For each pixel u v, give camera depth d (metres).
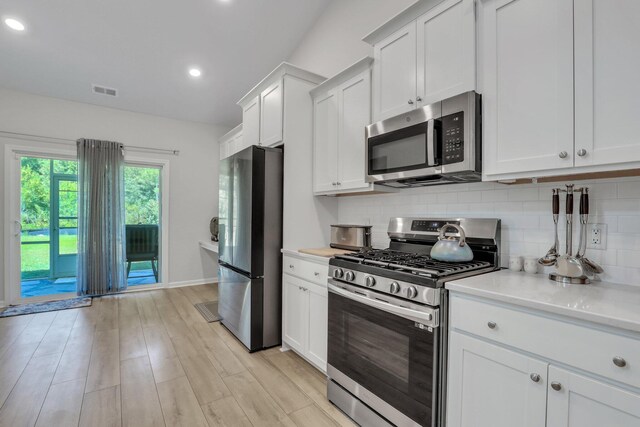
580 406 0.97
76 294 4.04
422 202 2.18
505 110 1.42
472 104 1.50
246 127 3.31
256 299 2.57
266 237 2.61
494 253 1.70
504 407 1.15
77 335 2.84
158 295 4.18
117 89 3.84
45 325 3.07
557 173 1.28
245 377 2.17
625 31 1.10
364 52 2.72
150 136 4.46
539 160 1.31
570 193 1.45
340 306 1.85
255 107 3.11
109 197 4.08
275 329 2.67
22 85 3.58
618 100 1.11
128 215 4.41
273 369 2.28
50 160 3.93
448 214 2.02
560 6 1.25
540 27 1.31
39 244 3.88
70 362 2.34
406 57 1.87
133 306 3.70
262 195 2.59
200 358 2.44
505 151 1.43
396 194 2.37
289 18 3.22
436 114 1.65
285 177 2.61
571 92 1.22
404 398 1.45
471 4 1.55
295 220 2.66
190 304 3.80
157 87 3.89
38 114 3.76
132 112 4.34
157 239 4.62
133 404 1.85
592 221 1.43
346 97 2.35
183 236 4.71
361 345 1.70
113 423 1.68
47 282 3.93
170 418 1.73
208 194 4.91
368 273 1.65
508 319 1.14
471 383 1.26
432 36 1.73
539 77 1.31
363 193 2.54
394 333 1.50
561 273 1.36
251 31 3.28
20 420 1.69
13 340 2.71
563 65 1.24
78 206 3.93
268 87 2.86
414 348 1.40
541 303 1.04
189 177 4.76
